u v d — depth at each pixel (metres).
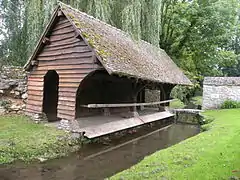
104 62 7.36
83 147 7.58
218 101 17.78
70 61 8.62
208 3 21.97
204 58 24.03
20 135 7.17
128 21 12.82
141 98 16.45
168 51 24.22
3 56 12.69
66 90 8.64
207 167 4.76
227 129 9.05
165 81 11.67
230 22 21.86
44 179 5.11
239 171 4.49
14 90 10.43
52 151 6.59
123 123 10.24
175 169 4.69
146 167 4.94
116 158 6.98
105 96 13.41
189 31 22.72
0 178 4.96
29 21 11.48
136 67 9.48
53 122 9.54
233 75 44.06
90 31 8.60
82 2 12.41
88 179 5.24
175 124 14.53
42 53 9.66
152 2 14.75
